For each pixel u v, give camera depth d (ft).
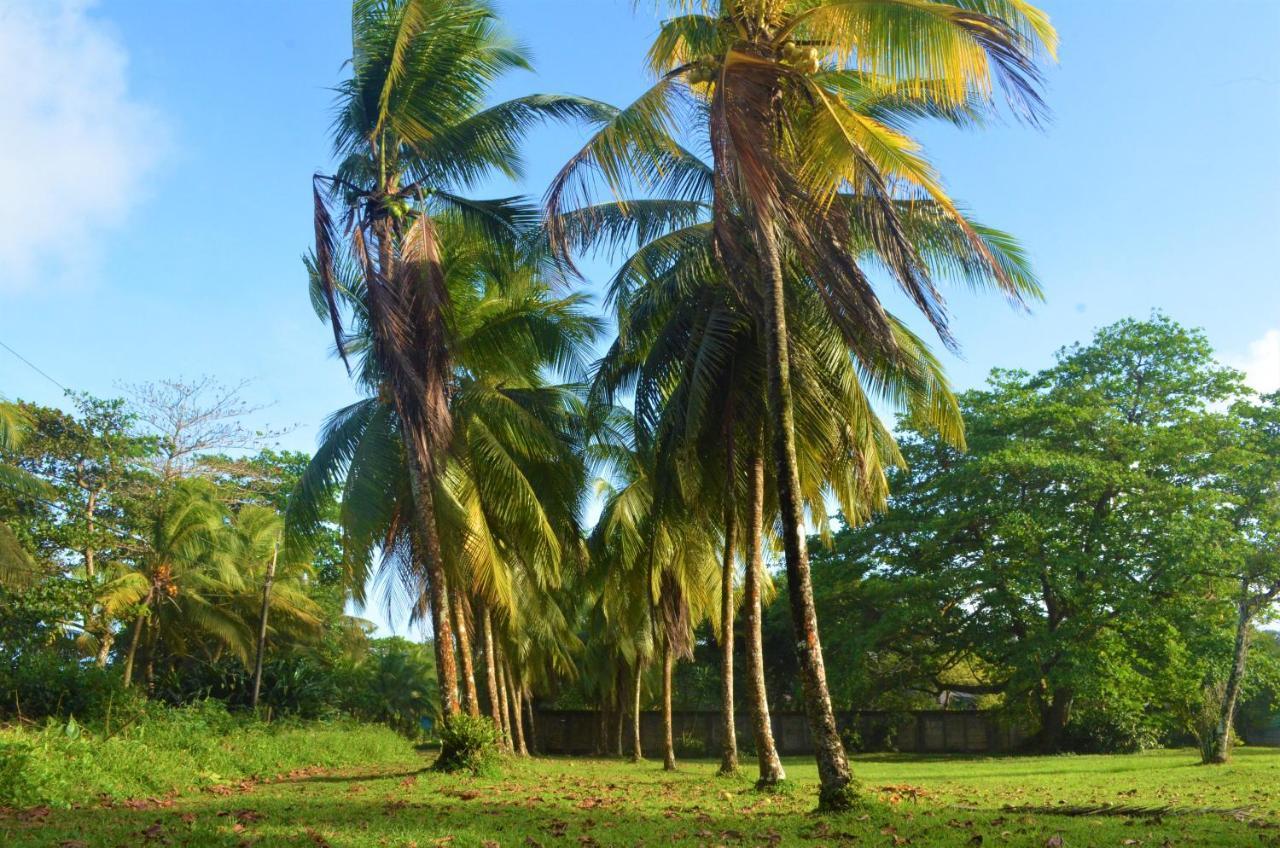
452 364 60.13
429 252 56.13
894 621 108.37
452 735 59.82
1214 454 102.78
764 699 52.80
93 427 98.37
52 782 40.65
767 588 81.15
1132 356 112.27
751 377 51.21
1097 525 104.01
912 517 114.11
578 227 52.21
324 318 65.46
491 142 59.67
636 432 55.42
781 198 36.27
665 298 56.13
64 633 87.86
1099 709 110.63
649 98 40.09
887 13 34.91
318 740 77.36
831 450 51.03
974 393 117.60
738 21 39.65
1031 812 37.32
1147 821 32.91
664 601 77.97
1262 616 101.45
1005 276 39.04
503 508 63.72
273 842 27.86
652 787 54.29
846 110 37.60
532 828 33.22
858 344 43.60
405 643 180.04
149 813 36.60
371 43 58.90
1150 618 98.99
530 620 100.27
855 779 36.96
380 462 61.87
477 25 58.65
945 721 130.93
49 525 86.07
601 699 135.64
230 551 108.99
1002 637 108.99
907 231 46.21
